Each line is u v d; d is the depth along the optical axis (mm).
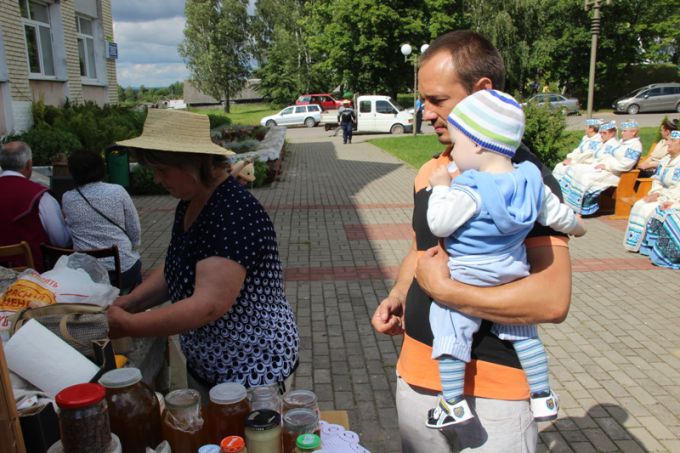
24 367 1646
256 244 1937
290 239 8047
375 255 7234
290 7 55281
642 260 6965
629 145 8852
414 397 1852
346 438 1712
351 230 8578
